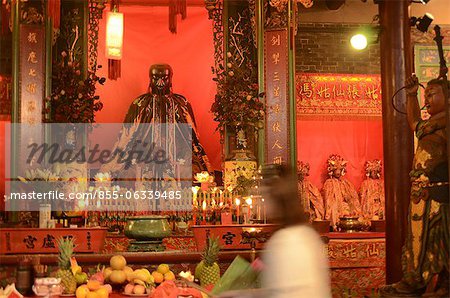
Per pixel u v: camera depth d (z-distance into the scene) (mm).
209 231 8922
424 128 8445
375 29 10656
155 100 13703
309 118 15508
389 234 10219
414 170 8484
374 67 15797
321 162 15641
